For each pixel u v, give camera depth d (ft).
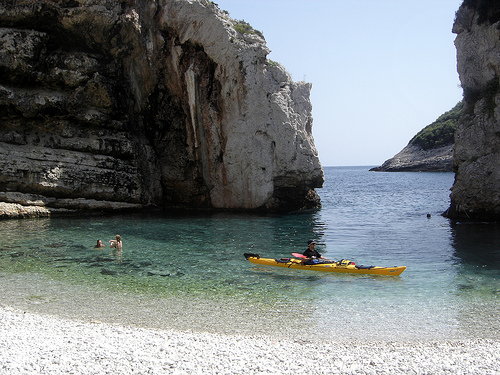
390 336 29.94
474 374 23.85
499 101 75.77
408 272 47.14
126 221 82.43
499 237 65.57
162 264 50.55
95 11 86.84
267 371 24.20
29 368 23.89
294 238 68.13
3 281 42.88
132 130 100.42
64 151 89.04
